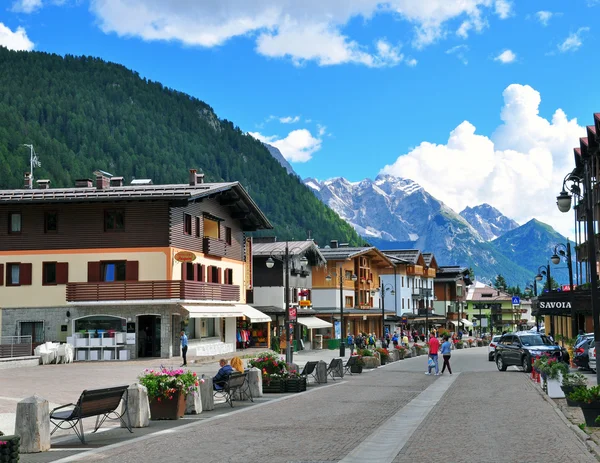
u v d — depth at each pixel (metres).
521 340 39.59
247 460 12.40
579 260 60.72
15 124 194.75
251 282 64.44
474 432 15.56
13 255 49.16
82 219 48.88
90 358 45.41
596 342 20.22
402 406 21.62
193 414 19.69
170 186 53.22
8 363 39.41
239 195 57.66
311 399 24.06
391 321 106.00
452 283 143.25
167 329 47.28
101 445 14.49
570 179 22.25
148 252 48.06
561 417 17.98
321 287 86.44
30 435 13.77
